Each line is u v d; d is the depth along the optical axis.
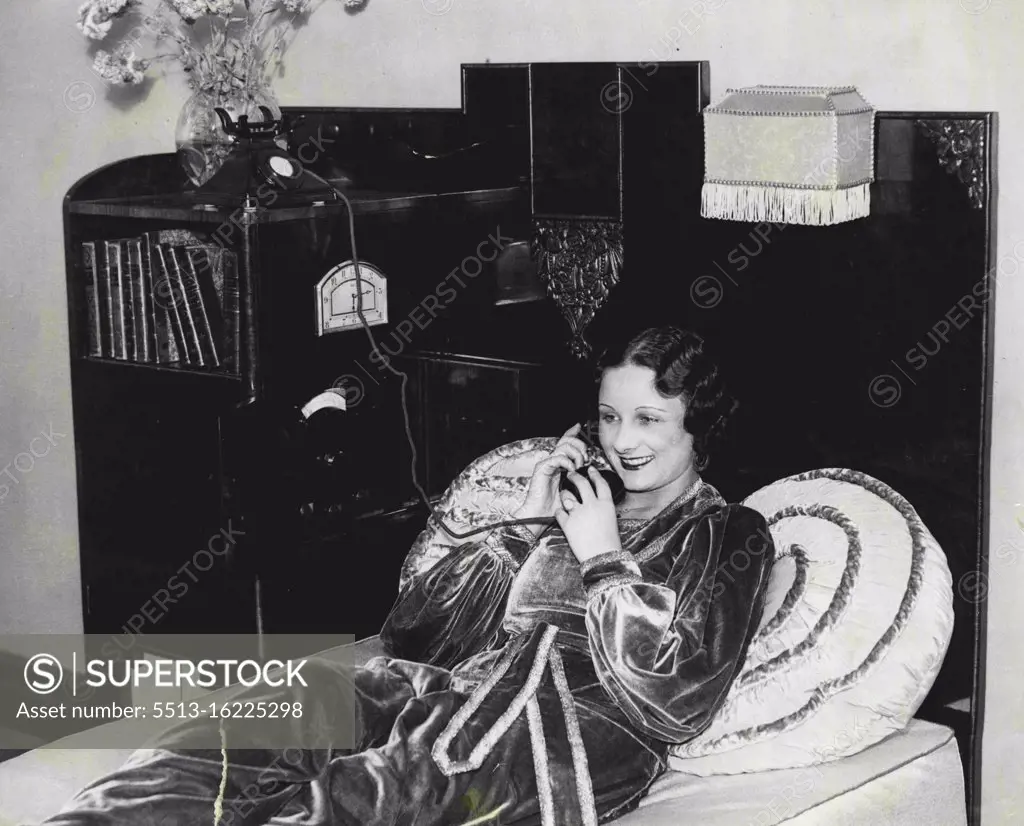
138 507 2.90
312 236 2.62
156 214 2.67
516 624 2.34
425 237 2.78
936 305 2.23
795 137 2.22
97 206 2.81
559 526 2.43
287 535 2.70
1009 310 2.26
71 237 2.89
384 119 2.96
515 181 2.74
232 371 2.65
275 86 3.25
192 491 2.79
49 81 3.35
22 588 3.63
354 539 2.80
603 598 2.20
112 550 2.97
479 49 2.88
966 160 2.17
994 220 2.17
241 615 2.75
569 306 2.65
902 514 2.25
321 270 2.64
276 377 2.62
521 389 2.70
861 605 2.15
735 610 2.18
